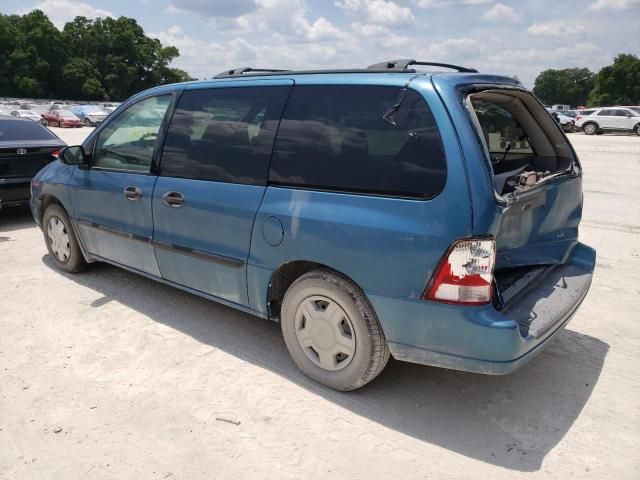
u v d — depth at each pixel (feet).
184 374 11.62
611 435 9.69
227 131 12.14
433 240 8.87
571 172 11.64
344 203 9.94
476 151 8.84
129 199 14.07
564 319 10.25
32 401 10.64
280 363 12.09
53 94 291.99
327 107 10.58
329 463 8.98
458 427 9.91
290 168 10.87
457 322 8.91
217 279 12.40
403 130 9.48
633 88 331.16
